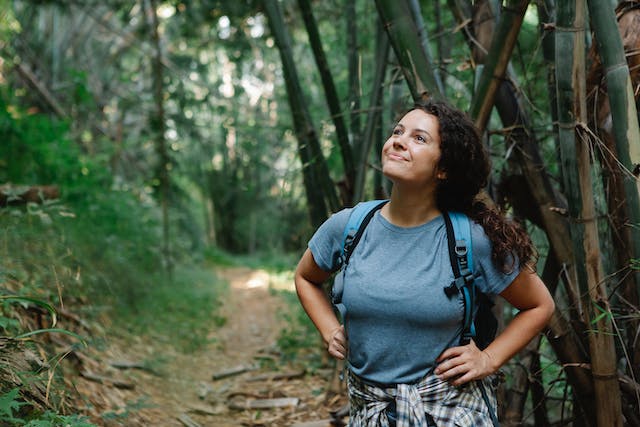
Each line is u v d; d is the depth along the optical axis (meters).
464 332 1.78
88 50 11.66
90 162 7.08
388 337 1.79
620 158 2.17
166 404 4.03
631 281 2.46
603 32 2.15
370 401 1.85
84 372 3.74
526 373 2.88
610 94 2.17
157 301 6.71
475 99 2.58
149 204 9.31
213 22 7.96
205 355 5.64
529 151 2.70
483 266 1.77
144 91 11.68
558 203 2.75
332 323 2.01
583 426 2.67
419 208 1.83
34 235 4.36
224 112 9.98
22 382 2.53
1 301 2.92
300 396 4.47
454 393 1.79
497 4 2.81
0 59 9.48
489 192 2.80
